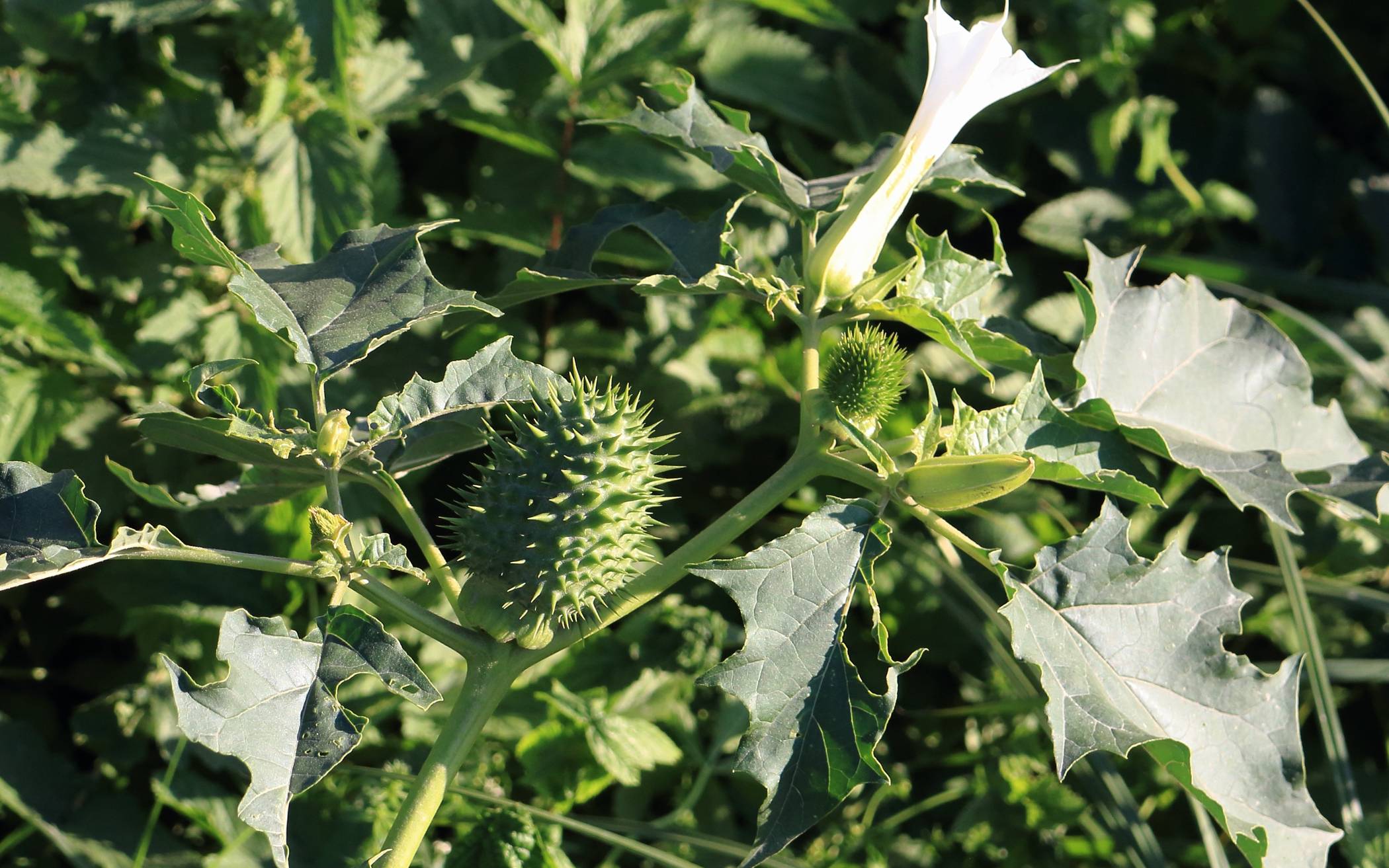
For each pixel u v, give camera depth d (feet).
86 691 3.39
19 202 3.34
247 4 3.26
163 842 3.20
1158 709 2.80
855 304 2.90
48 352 3.27
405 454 3.00
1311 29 4.75
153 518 3.34
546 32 3.48
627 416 2.82
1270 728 2.80
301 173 3.30
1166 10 4.63
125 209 3.38
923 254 3.01
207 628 3.32
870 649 3.55
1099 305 3.00
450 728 2.79
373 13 3.45
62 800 3.21
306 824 3.22
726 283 2.92
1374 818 3.28
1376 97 3.43
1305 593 3.35
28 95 3.38
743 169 3.06
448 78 3.43
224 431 2.81
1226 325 3.06
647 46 3.54
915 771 3.53
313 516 2.76
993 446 2.85
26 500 2.77
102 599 3.37
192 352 3.30
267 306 2.81
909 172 2.87
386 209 3.44
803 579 2.75
